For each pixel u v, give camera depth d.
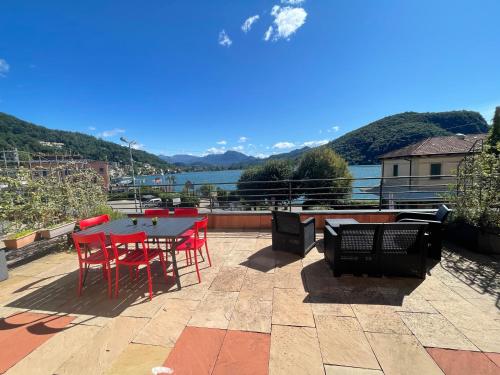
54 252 4.36
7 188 4.04
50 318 2.28
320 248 4.07
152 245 4.68
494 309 2.24
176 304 2.46
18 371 1.65
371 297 2.49
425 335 1.90
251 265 3.42
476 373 1.54
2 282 3.13
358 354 1.72
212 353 1.77
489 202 3.66
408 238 2.85
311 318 2.16
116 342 1.92
